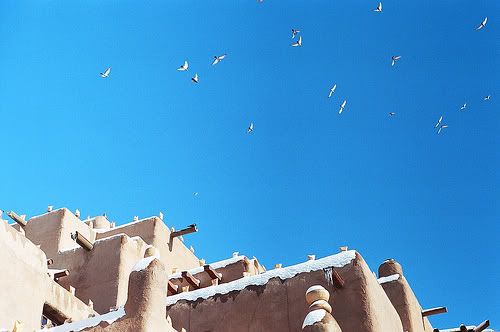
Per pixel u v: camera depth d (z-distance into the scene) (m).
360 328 16.97
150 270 15.83
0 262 18.66
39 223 28.88
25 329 18.81
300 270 18.69
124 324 15.20
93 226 32.38
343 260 18.31
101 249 25.81
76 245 28.69
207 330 18.95
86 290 24.88
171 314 19.66
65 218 28.64
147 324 15.04
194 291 20.00
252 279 19.31
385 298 18.88
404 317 20.91
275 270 19.14
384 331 17.44
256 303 18.75
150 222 29.70
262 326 18.31
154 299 15.52
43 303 20.09
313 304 15.06
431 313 22.95
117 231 30.02
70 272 25.66
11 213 28.72
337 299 17.69
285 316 18.16
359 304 17.38
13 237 19.52
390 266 22.36
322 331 14.20
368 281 17.80
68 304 21.39
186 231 30.45
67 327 15.93
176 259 30.27
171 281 22.95
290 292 18.45
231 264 23.77
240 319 18.72
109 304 24.12
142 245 27.00
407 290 21.58
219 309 19.17
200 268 23.67
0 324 17.95
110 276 24.89
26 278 19.58
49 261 24.23
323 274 18.23
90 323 15.74
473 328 23.56
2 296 18.36
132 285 15.72
